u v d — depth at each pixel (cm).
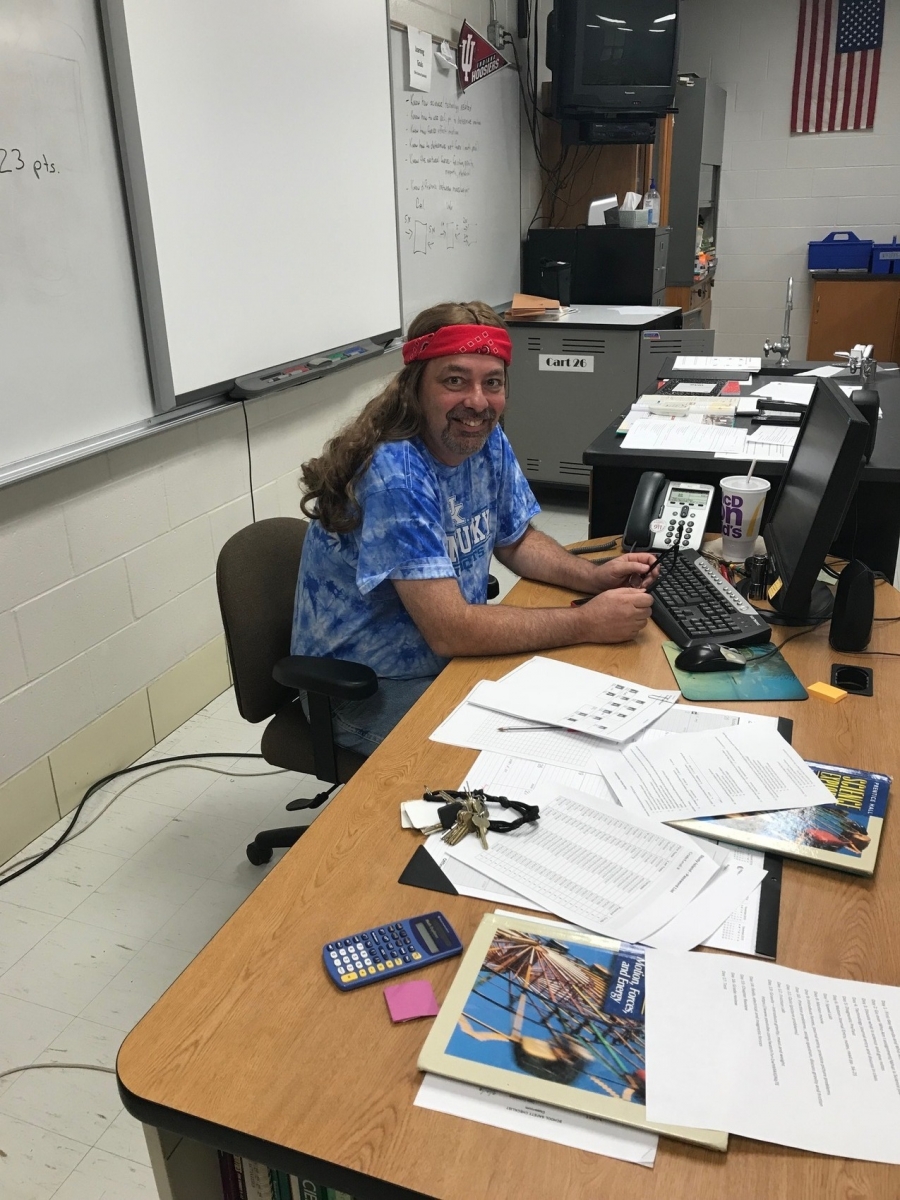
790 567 154
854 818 106
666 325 441
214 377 248
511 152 466
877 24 570
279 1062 78
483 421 154
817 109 598
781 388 280
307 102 274
